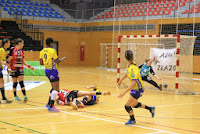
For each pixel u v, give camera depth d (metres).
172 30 22.14
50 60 7.50
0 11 26.06
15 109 7.75
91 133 5.52
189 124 6.49
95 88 8.73
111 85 13.73
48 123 6.27
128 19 22.84
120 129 5.88
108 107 8.30
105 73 20.52
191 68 11.79
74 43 29.66
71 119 6.71
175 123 6.55
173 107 8.59
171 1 22.86
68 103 8.48
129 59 6.13
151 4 23.34
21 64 8.86
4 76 17.08
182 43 12.17
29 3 28.70
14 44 8.80
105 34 27.27
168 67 12.20
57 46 28.83
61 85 13.24
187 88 11.78
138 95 6.19
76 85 13.34
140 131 5.75
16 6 27.59
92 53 28.77
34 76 17.52
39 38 27.36
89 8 30.44
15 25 25.61
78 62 29.95
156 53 12.63
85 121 6.54
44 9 29.16
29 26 26.61
